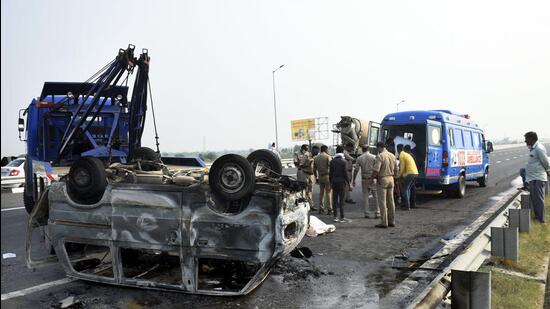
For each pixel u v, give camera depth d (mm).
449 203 12688
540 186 8984
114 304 4770
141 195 4953
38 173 7711
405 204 11484
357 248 7277
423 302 3855
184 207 4836
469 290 3594
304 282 5531
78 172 5070
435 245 7402
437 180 12414
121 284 5105
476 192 15461
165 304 4781
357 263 6383
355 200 13781
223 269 5473
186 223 4816
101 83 8375
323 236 8242
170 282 5043
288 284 5457
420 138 12375
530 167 9094
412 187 11898
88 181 5027
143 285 5027
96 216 5102
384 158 9000
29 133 9773
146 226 4926
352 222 9742
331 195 11078
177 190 4863
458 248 7055
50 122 9750
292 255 6508
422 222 9609
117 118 9539
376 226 9078
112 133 9297
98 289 5262
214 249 4770
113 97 9648
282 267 6180
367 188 10336
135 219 4961
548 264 6238
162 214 4887
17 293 5113
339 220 9859
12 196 15398
